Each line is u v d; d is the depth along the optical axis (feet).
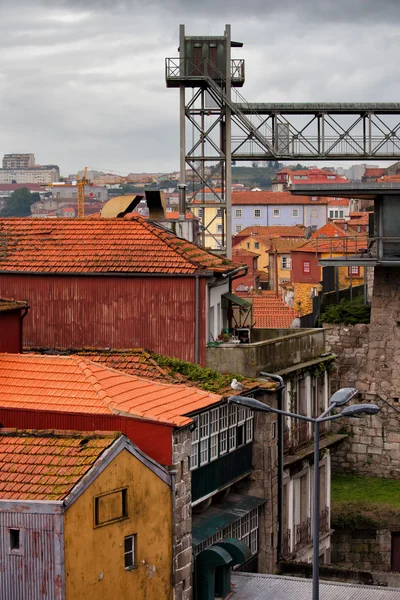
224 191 383.04
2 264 235.40
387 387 271.08
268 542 218.59
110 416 175.42
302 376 245.24
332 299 309.63
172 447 174.19
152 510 169.99
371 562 252.21
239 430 212.43
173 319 227.61
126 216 252.21
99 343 230.89
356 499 255.70
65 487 154.71
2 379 188.24
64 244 238.89
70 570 153.79
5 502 153.17
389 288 270.46
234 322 251.39
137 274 227.61
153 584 170.50
